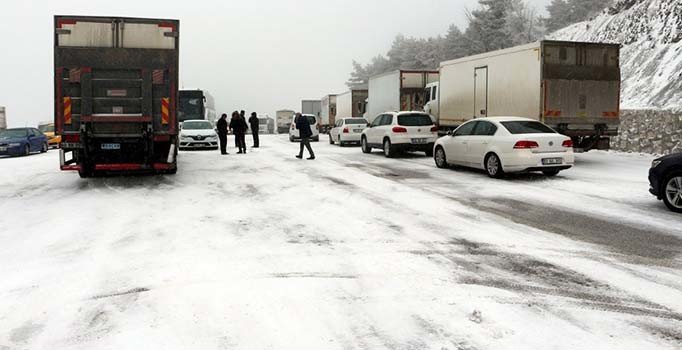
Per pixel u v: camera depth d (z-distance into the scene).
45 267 5.77
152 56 11.76
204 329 4.12
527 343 3.84
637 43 33.16
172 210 8.97
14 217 8.57
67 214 8.75
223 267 5.70
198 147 24.33
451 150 14.68
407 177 13.19
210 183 12.21
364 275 5.39
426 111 22.25
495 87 17.06
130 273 5.52
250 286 5.08
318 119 53.81
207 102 34.16
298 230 7.41
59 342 3.92
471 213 8.58
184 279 5.30
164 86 11.89
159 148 12.67
